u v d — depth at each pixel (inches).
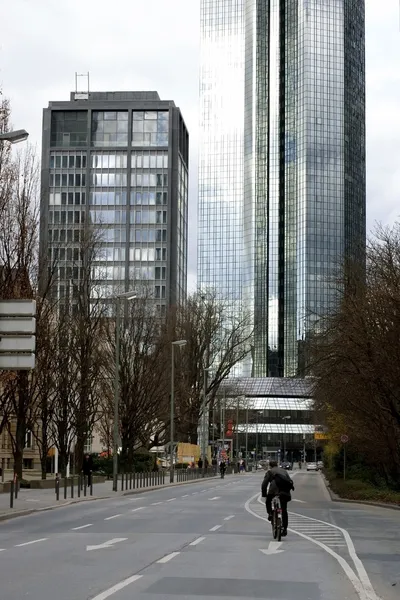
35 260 1779.0
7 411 1873.8
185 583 522.6
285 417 7204.7
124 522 1056.2
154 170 6210.6
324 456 4158.5
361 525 1064.8
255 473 4889.3
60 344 2043.6
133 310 2696.9
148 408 2679.6
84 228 2271.2
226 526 999.0
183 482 2795.3
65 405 2098.9
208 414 4207.7
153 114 6279.5
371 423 1838.1
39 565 609.9
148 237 6156.5
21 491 1797.5
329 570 600.4
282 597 472.1
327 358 1633.9
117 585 508.4
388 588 522.3
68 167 6215.6
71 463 2689.5
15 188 1685.5
